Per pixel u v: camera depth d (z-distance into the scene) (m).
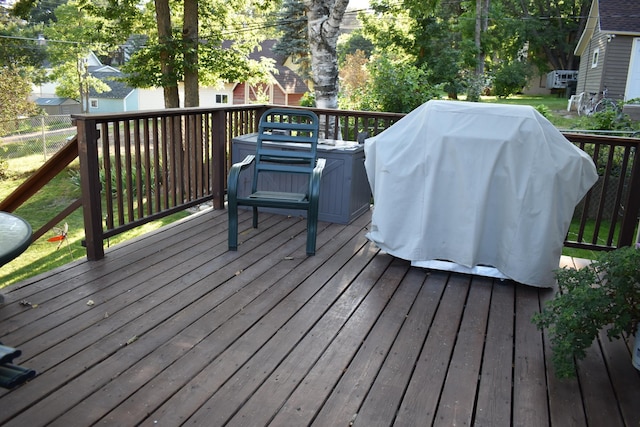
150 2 12.55
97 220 3.37
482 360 2.40
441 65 17.58
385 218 3.39
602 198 3.87
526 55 29.28
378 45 18.55
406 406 2.03
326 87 7.02
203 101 23.94
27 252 6.21
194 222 4.34
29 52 18.28
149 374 2.17
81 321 2.59
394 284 3.21
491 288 3.24
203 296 2.93
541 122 3.12
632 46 16.34
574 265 3.76
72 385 2.08
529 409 2.06
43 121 14.30
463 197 3.19
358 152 4.40
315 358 2.34
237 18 14.35
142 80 11.84
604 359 2.47
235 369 2.23
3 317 2.60
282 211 4.65
